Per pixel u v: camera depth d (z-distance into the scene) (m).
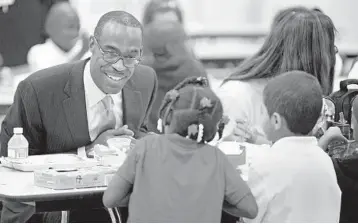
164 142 2.83
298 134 3.01
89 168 3.37
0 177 3.35
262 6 9.86
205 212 2.75
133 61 3.64
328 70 3.87
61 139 3.77
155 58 5.44
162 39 5.40
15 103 3.80
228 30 9.58
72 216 4.05
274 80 3.05
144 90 4.04
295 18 3.85
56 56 7.12
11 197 2.98
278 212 2.95
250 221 3.04
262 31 9.66
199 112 2.80
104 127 3.85
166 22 5.47
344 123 3.83
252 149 3.66
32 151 3.81
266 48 3.95
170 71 5.41
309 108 2.96
